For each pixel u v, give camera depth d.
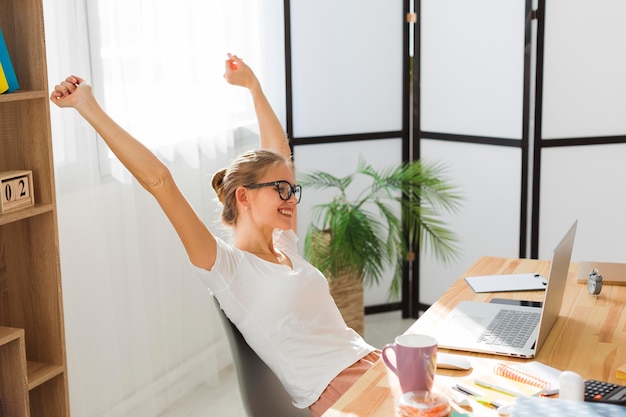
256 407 2.27
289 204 2.33
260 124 2.81
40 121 2.51
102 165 3.18
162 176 2.14
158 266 3.52
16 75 2.51
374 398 1.86
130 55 3.28
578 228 4.31
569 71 4.14
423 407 1.57
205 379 3.84
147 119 3.39
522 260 2.97
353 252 3.89
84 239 3.09
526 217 4.24
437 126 4.43
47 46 2.88
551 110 4.16
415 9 4.36
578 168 4.25
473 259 4.45
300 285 2.30
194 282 3.78
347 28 4.31
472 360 2.08
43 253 2.59
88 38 3.07
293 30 4.22
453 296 2.59
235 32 3.92
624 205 4.31
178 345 3.69
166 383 3.60
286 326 2.27
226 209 2.37
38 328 2.65
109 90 3.17
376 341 4.33
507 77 4.16
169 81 3.51
